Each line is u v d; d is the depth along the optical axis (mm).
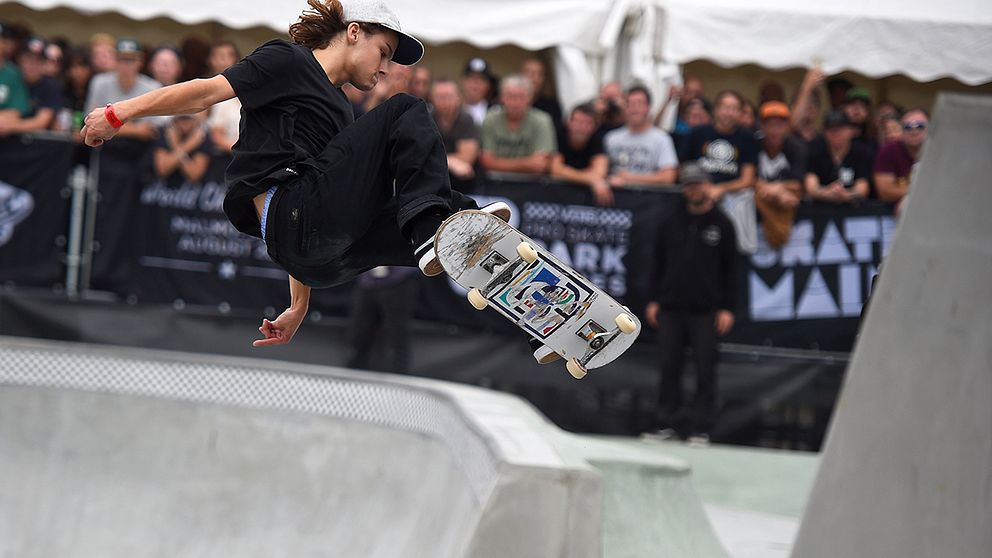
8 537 12156
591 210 16531
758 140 16766
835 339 16625
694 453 16375
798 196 16594
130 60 16672
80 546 12164
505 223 6133
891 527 6555
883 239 16516
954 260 6523
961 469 6086
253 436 12766
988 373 6051
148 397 13156
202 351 16703
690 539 11148
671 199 16469
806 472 15836
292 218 6496
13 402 13094
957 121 6684
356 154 6516
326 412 12609
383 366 16438
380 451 11969
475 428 9266
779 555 12219
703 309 16312
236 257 16750
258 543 11945
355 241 6730
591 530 7789
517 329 16812
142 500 12562
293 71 6645
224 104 16766
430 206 6328
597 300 6398
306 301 7812
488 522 7711
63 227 16719
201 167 16609
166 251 16734
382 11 6926
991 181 6324
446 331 16750
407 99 6703
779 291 16656
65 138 16672
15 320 16578
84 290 16719
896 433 6730
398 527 10977
